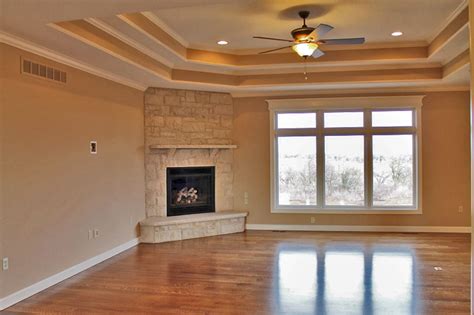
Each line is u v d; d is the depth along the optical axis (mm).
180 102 7195
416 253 5730
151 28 4859
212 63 6320
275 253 5824
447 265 5117
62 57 4680
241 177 7754
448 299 3936
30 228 4219
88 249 5258
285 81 6910
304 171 7703
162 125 7016
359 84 6797
